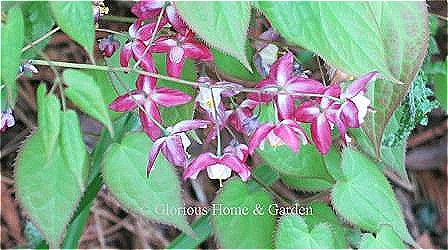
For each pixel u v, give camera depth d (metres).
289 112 0.20
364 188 0.22
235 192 0.22
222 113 0.22
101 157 0.24
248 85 0.24
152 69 0.20
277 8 0.18
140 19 0.21
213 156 0.20
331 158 0.23
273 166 0.22
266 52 0.23
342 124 0.20
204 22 0.17
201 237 0.26
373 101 0.22
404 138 0.25
